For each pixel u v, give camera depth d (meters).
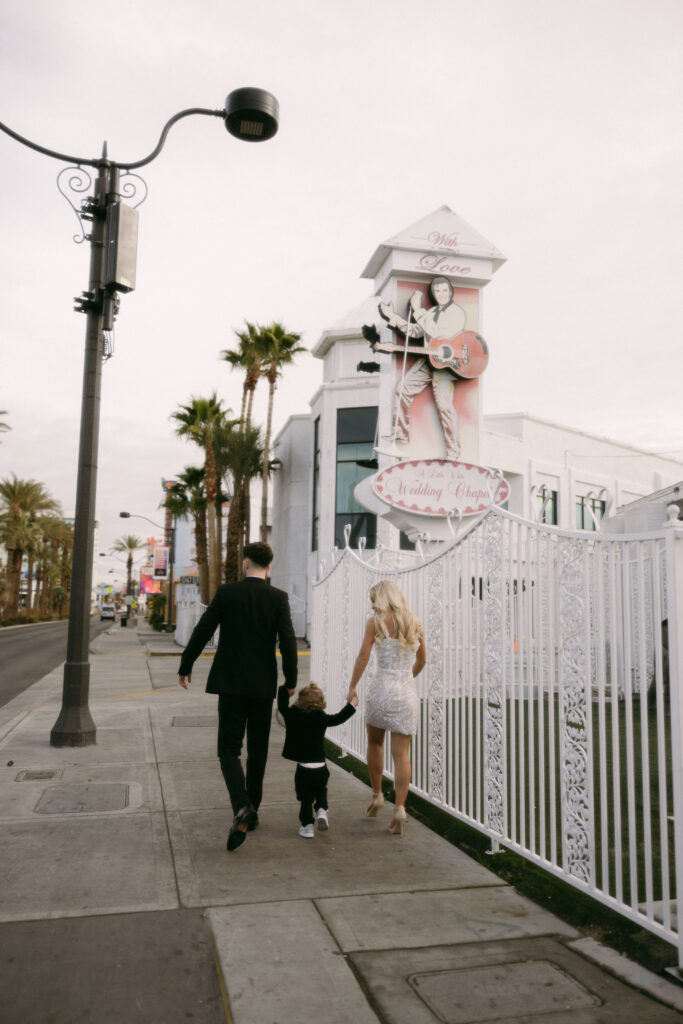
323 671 8.66
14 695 13.55
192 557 69.31
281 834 4.89
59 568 81.38
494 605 4.70
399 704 4.96
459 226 14.88
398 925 3.47
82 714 7.84
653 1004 2.80
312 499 31.33
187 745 7.88
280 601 4.93
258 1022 2.64
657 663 3.16
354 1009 2.74
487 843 4.75
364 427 27.52
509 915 3.61
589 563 3.74
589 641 3.68
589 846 3.62
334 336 28.88
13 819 5.12
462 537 5.23
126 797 5.72
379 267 15.39
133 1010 2.71
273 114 7.81
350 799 5.94
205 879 4.02
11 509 54.38
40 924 3.42
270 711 4.94
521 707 4.31
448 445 14.71
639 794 5.60
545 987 2.92
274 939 3.29
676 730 3.00
